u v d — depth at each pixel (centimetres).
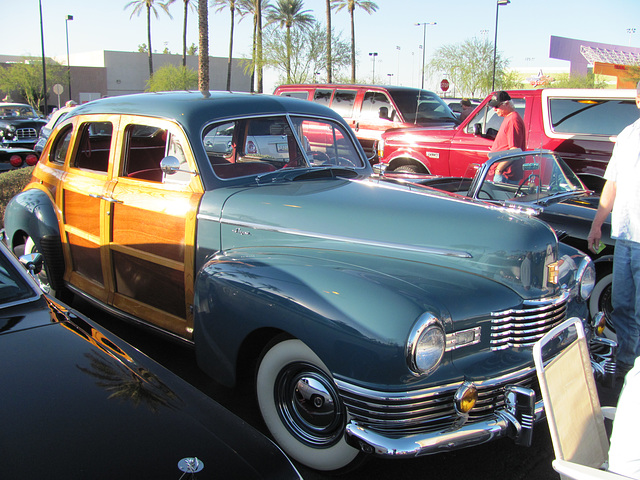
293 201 335
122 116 401
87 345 232
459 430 252
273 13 3603
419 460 308
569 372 239
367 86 1176
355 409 251
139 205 381
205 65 2356
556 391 227
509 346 283
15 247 505
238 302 291
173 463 173
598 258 456
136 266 393
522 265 291
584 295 342
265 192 348
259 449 192
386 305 250
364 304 253
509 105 658
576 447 230
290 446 291
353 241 314
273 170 390
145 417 192
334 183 381
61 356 221
